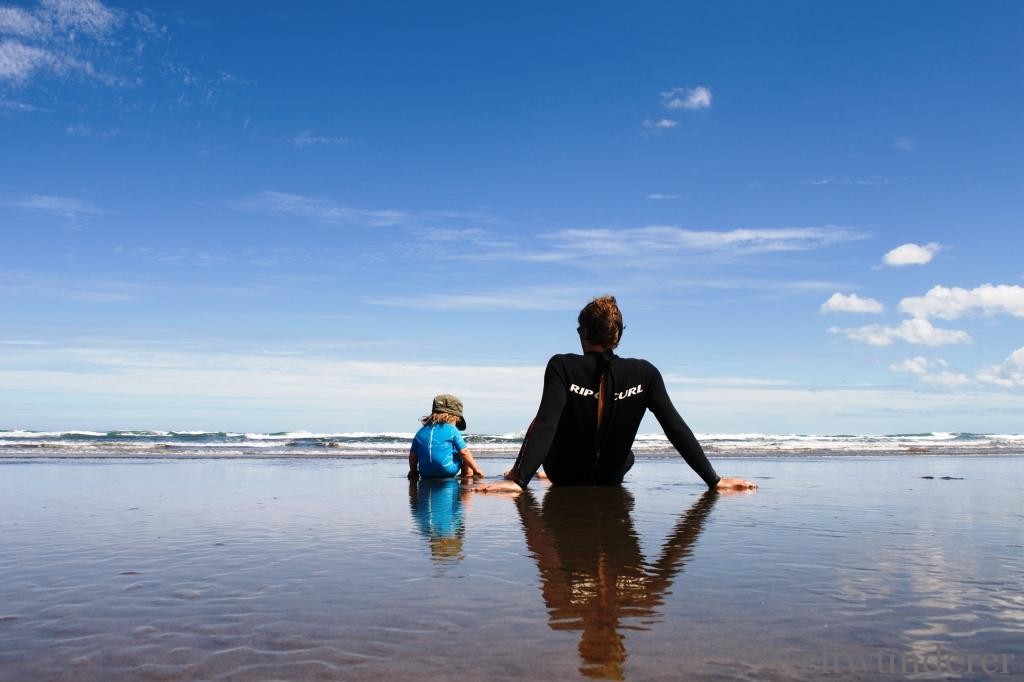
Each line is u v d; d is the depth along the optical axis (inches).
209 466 381.1
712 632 72.9
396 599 86.3
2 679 59.9
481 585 94.0
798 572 101.7
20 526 153.4
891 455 550.6
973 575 100.2
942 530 143.3
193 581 97.3
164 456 490.9
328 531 142.9
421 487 250.4
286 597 87.7
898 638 71.1
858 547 122.3
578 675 60.8
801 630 73.6
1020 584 94.3
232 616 79.0
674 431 223.9
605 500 197.8
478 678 60.0
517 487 213.9
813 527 146.4
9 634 72.7
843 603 84.4
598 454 222.5
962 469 362.0
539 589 91.4
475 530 142.9
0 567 107.9
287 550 121.4
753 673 61.5
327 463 415.8
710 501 195.3
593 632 72.7
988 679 60.5
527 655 65.7
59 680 59.8
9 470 345.4
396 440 832.9
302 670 61.9
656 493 217.3
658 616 78.6
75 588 93.4
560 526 147.7
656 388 221.5
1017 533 138.9
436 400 293.1
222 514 172.2
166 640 70.4
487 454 522.9
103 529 148.3
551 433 214.8
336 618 78.0
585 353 220.1
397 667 62.6
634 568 104.7
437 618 77.8
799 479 284.0
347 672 61.4
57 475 311.3
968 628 74.5
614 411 215.9
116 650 67.5
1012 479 287.9
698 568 104.8
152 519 163.9
